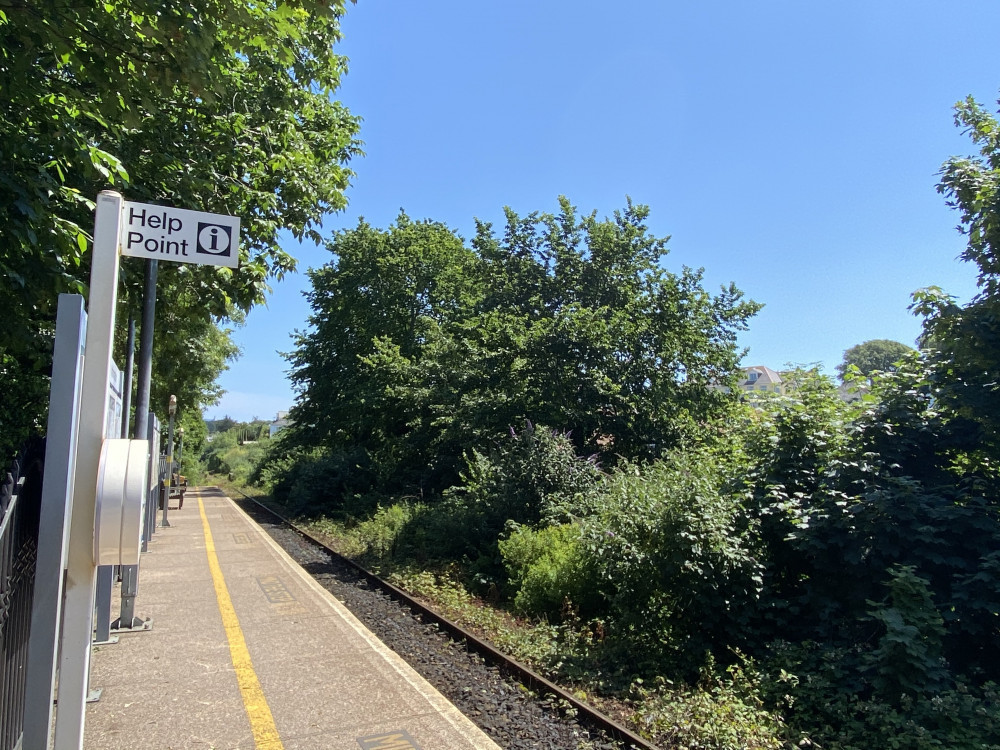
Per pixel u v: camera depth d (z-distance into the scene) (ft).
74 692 7.41
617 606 25.53
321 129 38.22
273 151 31.86
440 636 26.89
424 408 75.92
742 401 30.07
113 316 8.01
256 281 30.53
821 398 25.62
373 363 86.07
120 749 13.50
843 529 21.62
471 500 45.21
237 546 40.81
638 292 64.34
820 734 17.39
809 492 24.03
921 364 24.17
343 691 16.66
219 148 28.50
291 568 33.17
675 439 53.21
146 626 22.08
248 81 30.19
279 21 18.08
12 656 10.56
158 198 25.11
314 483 76.07
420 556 42.14
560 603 29.71
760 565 22.77
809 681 19.24
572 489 40.22
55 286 17.87
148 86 17.02
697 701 19.03
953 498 22.03
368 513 64.08
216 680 17.37
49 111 16.90
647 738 17.33
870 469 21.80
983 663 19.77
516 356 52.90
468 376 55.98
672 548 23.12
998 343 21.44
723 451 29.53
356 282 105.40
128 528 7.50
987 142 22.56
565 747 16.51
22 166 16.70
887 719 16.51
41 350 23.72
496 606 32.83
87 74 15.92
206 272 28.91
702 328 63.26
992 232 21.36
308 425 108.99
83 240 17.84
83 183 21.13
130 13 15.98
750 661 21.35
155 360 56.90
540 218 67.05
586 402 51.60
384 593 34.94
